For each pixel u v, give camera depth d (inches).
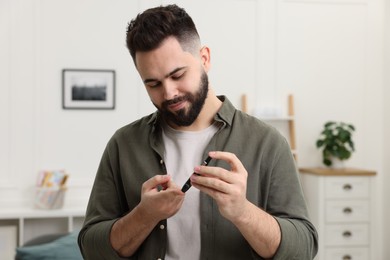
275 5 153.6
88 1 144.3
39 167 143.0
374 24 159.2
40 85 142.9
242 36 152.2
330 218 139.9
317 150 156.9
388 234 157.6
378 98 159.9
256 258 41.4
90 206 48.4
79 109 144.8
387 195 158.1
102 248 43.0
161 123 47.3
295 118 155.6
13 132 141.8
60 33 143.5
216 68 151.1
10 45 141.2
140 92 147.3
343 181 140.4
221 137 45.0
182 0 148.9
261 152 44.1
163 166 45.1
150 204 38.6
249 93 152.7
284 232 39.7
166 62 39.3
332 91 157.6
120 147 47.9
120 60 146.3
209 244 42.4
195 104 41.3
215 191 36.7
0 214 129.5
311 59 156.1
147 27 39.4
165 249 43.4
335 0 156.8
